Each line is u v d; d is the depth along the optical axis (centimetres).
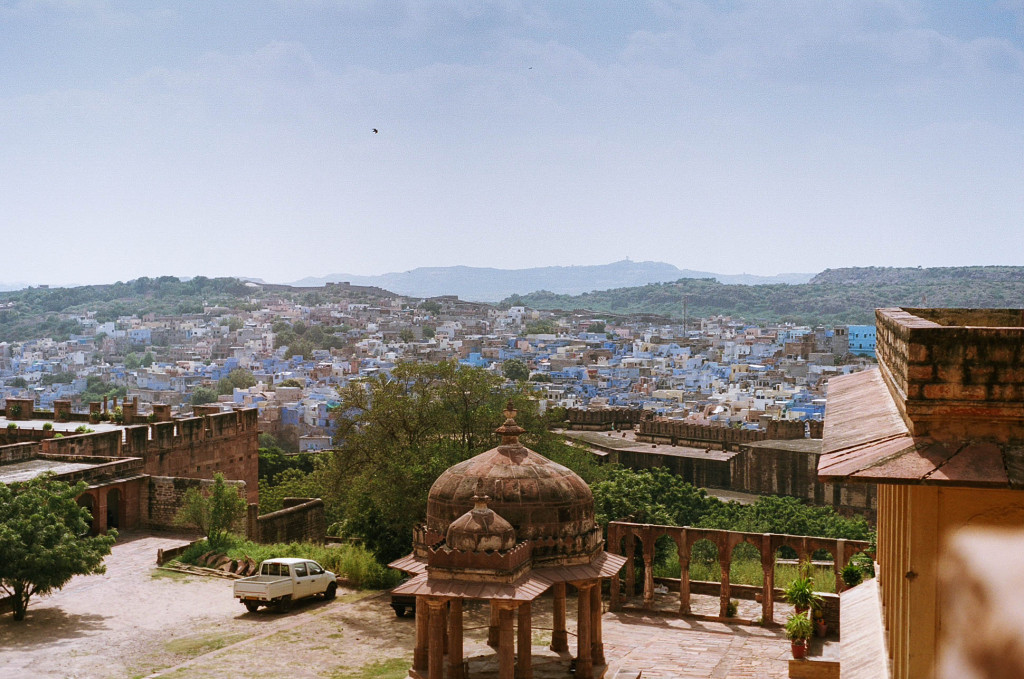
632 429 11781
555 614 3038
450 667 2631
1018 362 988
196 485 5019
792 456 8719
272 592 3666
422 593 2503
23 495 3519
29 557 3375
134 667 3006
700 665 3138
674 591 4238
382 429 5059
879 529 1797
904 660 1070
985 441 988
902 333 1088
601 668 2852
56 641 3241
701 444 10306
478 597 2470
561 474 2859
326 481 5328
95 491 4828
